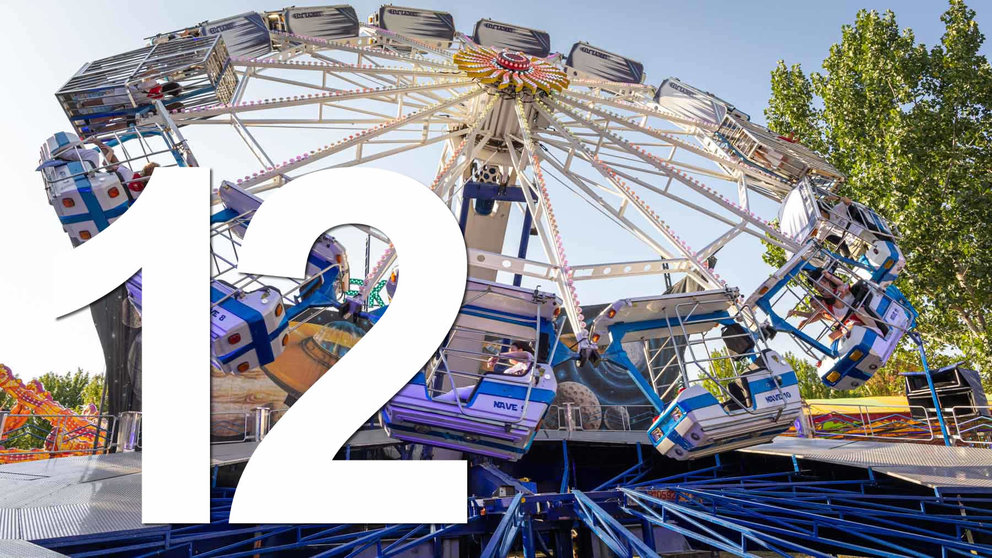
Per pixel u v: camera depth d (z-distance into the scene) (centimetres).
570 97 2105
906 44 3147
